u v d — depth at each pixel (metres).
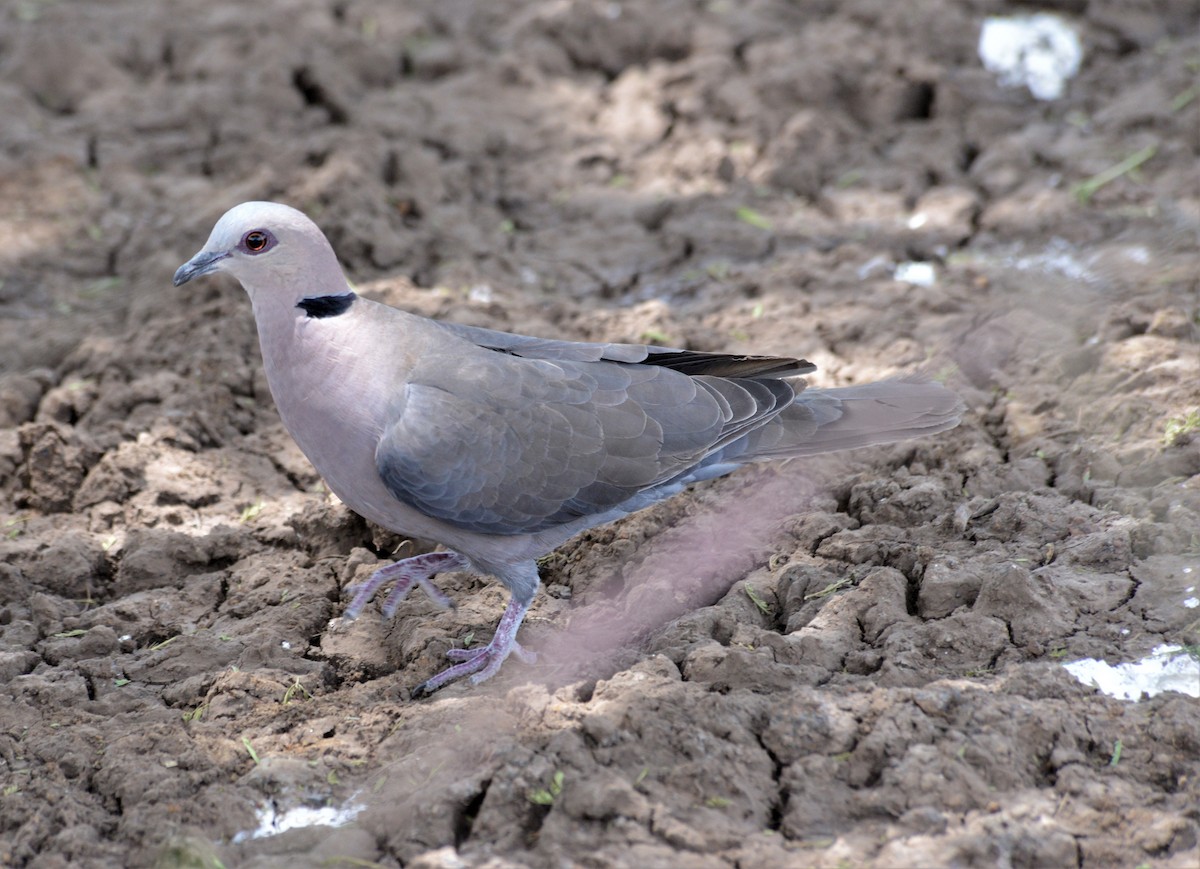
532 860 7.30
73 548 10.65
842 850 7.32
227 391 12.59
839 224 15.47
